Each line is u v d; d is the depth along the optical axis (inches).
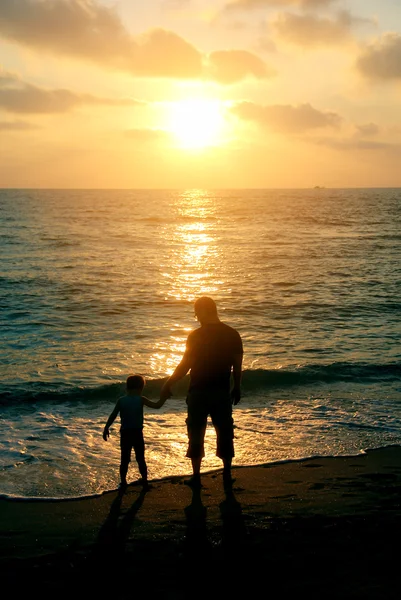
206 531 190.5
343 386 364.2
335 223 2246.6
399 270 954.1
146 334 507.2
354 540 185.0
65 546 180.9
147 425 294.0
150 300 678.5
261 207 3782.0
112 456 253.9
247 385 365.7
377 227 2022.6
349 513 204.1
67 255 1150.3
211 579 162.7
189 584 160.2
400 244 1419.8
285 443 270.7
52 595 155.2
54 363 411.8
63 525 194.2
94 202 4680.1
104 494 218.1
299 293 730.8
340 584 159.9
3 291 725.9
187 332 516.7
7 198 5718.5
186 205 4124.0
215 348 221.8
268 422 299.0
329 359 422.6
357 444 270.4
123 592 156.7
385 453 261.0
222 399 222.5
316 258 1134.4
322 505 210.2
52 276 861.2
